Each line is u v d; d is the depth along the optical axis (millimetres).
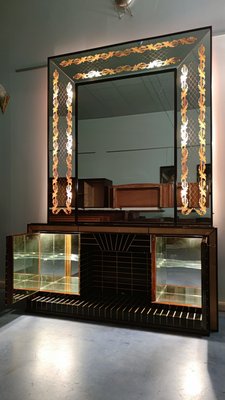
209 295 2170
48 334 2115
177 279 2518
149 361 1745
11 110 3430
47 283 2830
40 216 3287
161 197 2736
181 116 2695
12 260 2359
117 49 2910
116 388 1482
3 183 3439
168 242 2518
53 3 3293
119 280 2812
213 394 1435
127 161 2877
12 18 3461
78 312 2406
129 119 2889
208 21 2717
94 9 3119
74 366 1687
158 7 2883
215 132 2654
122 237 2451
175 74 2719
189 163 2652
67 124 3059
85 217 2951
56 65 3084
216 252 2189
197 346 1937
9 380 1547
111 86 2936
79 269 2598
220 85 2648
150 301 2531
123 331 2168
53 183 3072
